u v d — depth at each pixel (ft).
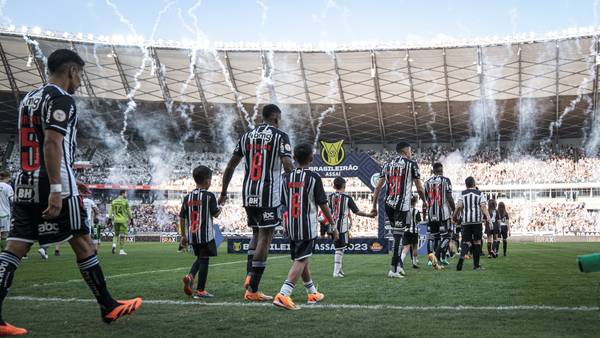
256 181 20.12
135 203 160.25
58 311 17.11
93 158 169.99
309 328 14.16
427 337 12.88
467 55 137.39
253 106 155.74
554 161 161.27
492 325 14.42
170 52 140.67
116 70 142.61
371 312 16.87
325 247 56.08
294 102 154.20
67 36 133.28
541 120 156.35
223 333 13.51
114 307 14.52
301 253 19.11
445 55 137.90
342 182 31.60
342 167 56.08
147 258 52.01
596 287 23.73
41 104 13.58
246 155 20.58
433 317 15.79
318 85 148.87
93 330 13.92
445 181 39.65
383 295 21.25
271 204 20.10
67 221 13.76
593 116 151.12
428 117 158.10
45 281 27.27
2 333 13.20
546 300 19.44
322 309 17.63
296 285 25.35
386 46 137.18
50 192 13.20
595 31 127.44
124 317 15.98
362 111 157.07
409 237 35.29
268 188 20.08
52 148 13.16
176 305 18.78
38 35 130.62
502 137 170.40
